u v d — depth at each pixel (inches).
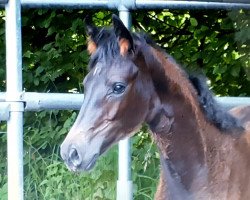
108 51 136.1
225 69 261.7
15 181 153.8
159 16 276.2
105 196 228.2
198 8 181.3
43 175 244.8
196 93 146.0
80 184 232.2
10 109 153.4
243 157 146.1
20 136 154.3
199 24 273.4
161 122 141.1
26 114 259.6
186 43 275.0
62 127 256.2
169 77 141.1
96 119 134.0
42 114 257.6
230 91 266.7
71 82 272.1
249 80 265.4
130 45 135.7
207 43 271.9
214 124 145.7
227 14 264.8
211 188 141.8
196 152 142.3
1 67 268.5
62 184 233.9
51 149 252.5
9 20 156.1
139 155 235.1
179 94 141.6
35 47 279.4
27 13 272.1
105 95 134.4
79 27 268.2
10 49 155.9
